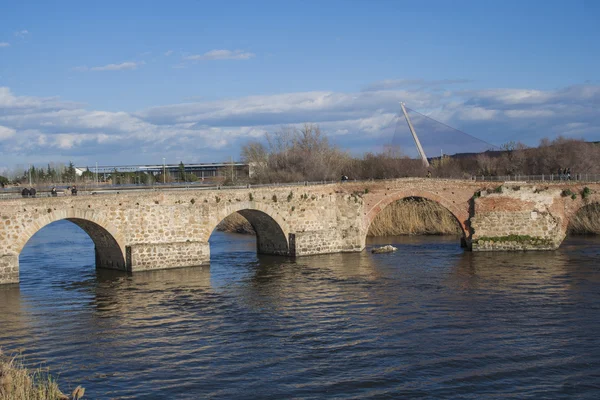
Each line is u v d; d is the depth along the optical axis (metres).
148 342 37.69
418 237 83.31
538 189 69.38
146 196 58.56
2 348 36.56
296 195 67.88
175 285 52.91
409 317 42.59
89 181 134.00
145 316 43.38
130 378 31.92
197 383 31.27
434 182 71.38
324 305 46.06
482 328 39.91
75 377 32.06
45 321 42.16
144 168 136.75
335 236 70.19
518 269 58.50
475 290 50.12
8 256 51.81
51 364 33.97
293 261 64.88
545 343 36.91
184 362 34.25
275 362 34.19
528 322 41.09
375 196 71.44
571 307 44.53
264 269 60.34
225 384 31.17
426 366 33.41
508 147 104.94
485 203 70.00
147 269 58.53
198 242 61.22
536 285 51.50
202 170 157.62
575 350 35.69
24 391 25.44
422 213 87.88
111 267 60.19
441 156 101.75
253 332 39.56
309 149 105.06
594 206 81.44
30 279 55.53
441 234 85.31
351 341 37.59
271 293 50.00
